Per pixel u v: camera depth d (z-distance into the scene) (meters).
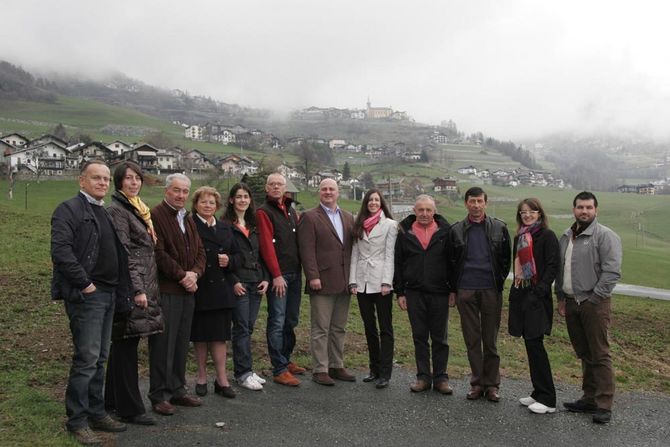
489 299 8.04
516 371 10.20
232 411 7.23
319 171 128.25
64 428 6.20
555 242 7.64
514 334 7.79
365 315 8.73
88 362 6.04
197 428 6.60
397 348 11.48
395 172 175.12
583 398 7.82
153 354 7.07
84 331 6.01
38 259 18.20
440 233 8.37
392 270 8.52
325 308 8.64
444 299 8.37
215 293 7.61
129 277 6.37
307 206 81.12
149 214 6.93
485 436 6.71
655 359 13.58
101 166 6.18
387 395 8.14
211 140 195.00
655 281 43.09
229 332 7.83
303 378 8.89
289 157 159.38
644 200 156.88
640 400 8.61
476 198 8.05
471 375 8.95
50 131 159.75
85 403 6.09
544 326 7.61
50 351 9.18
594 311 7.45
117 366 6.61
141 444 6.06
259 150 174.75
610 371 7.42
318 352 8.60
